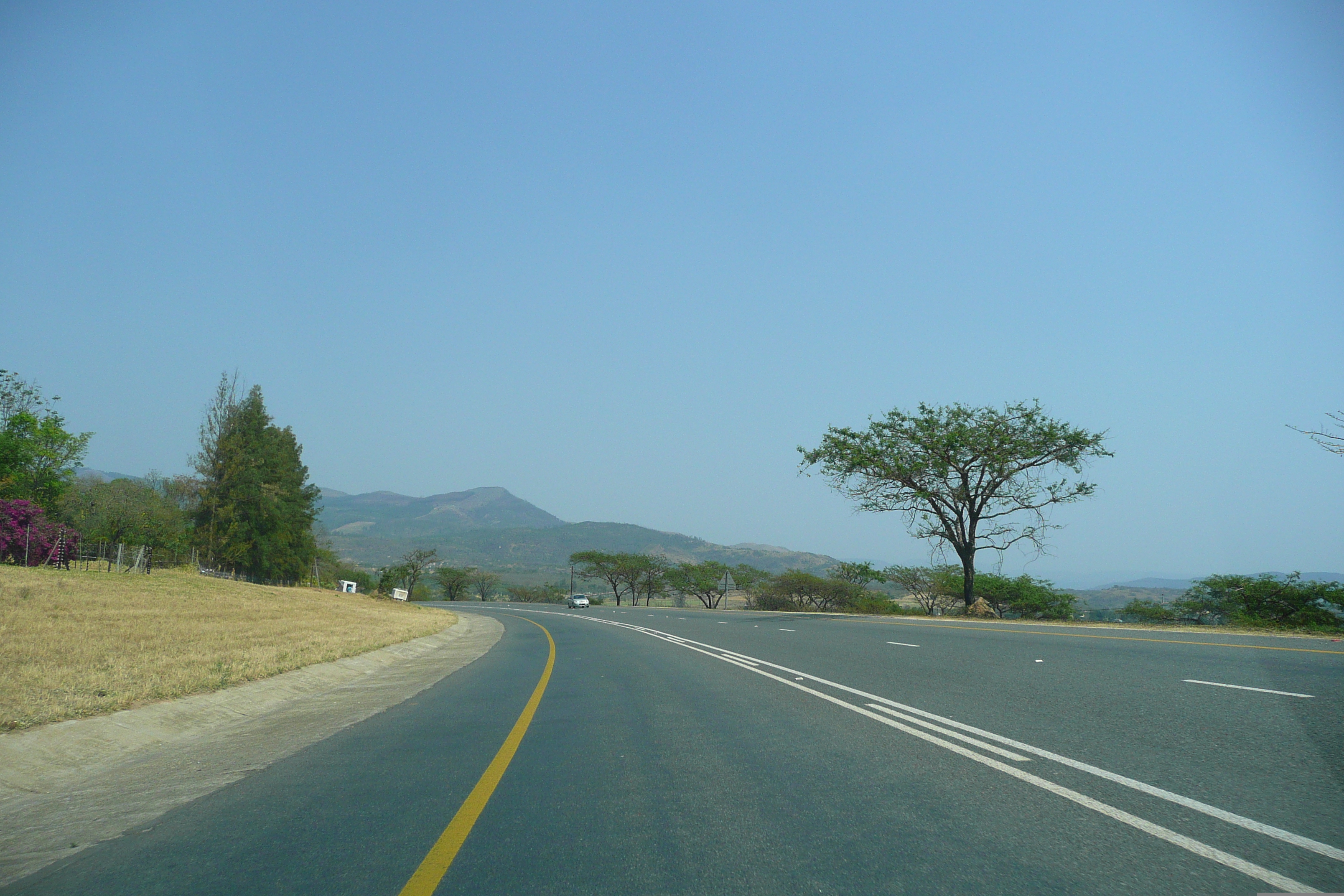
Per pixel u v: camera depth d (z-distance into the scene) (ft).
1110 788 19.83
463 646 87.45
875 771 22.67
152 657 49.65
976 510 128.06
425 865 16.11
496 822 18.98
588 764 25.16
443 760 26.43
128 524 154.20
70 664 44.45
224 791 23.13
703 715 33.63
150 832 19.22
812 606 223.51
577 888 14.65
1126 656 47.70
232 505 194.59
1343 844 15.51
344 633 83.82
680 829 18.03
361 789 22.71
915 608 201.87
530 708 38.01
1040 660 47.32
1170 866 14.67
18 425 149.18
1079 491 121.19
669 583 330.75
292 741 30.99
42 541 113.09
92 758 28.25
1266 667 40.32
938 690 37.83
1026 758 23.36
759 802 20.04
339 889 14.94
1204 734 25.35
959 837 16.74
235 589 128.06
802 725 30.32
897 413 128.47
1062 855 15.47
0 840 19.17
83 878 16.12
